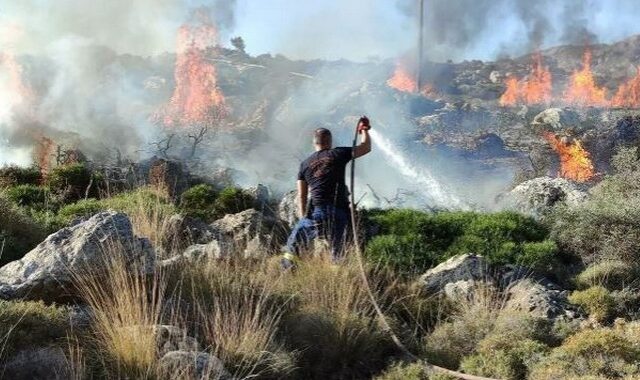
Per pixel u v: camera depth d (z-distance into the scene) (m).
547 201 10.58
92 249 6.17
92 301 6.02
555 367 5.27
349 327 6.05
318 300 6.53
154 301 5.89
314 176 7.93
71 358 4.71
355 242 7.21
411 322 6.72
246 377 5.06
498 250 8.02
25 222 8.81
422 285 7.23
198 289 6.37
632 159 10.49
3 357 4.87
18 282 6.01
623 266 7.59
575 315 6.53
